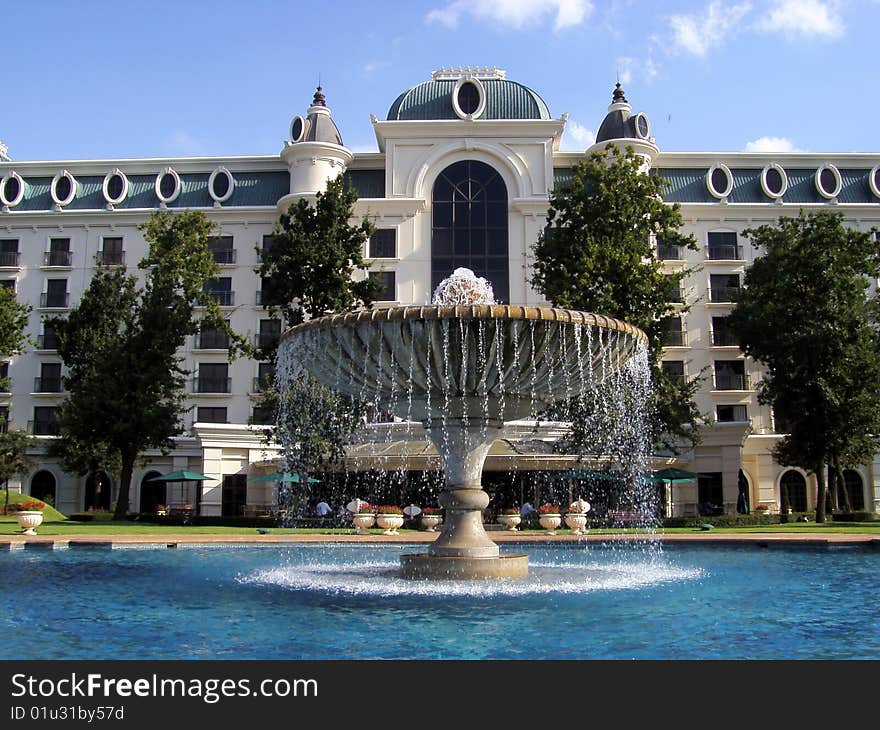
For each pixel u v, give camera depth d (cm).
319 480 3600
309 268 3459
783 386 3503
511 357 1070
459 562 1166
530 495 3509
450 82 4819
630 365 1389
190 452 4475
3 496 3334
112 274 4675
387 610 862
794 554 1659
